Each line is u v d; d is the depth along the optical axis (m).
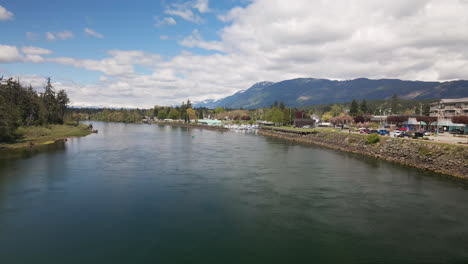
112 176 46.66
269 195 36.50
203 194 36.97
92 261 21.23
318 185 41.16
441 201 33.94
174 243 24.00
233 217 29.39
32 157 64.38
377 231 26.11
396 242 24.06
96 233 25.75
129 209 31.62
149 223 27.92
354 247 23.33
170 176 46.84
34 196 35.88
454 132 90.25
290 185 41.12
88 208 31.83
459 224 27.45
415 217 29.19
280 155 70.25
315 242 24.16
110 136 126.44
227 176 46.81
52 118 152.38
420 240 24.38
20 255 21.95
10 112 90.69
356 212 30.59
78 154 69.94
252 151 77.88
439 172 49.41
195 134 147.38
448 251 22.55
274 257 21.84
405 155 59.06
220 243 24.05
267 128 162.88
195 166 55.38
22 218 28.94
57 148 80.62
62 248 23.08
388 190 38.53
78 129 150.38
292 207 32.12
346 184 41.66
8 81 120.12
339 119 142.75
